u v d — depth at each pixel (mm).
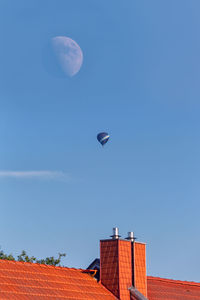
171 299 35531
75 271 33844
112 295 33000
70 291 30938
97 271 34812
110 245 34125
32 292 28922
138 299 32875
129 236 35125
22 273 30641
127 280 33750
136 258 34656
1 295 27312
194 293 38094
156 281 37781
